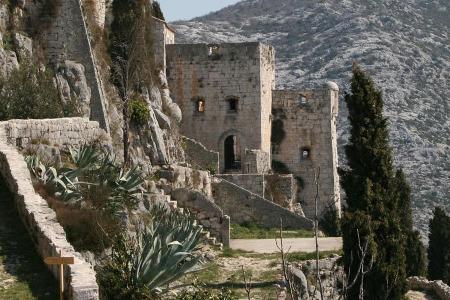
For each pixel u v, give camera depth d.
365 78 50.66
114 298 33.59
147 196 54.22
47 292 29.41
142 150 69.88
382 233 47.84
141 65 73.25
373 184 49.28
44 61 63.84
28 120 44.53
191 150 78.88
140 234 37.84
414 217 134.88
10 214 35.47
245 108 82.88
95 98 65.06
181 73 82.75
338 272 50.97
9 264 31.44
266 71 84.88
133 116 70.00
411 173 154.62
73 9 65.56
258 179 76.31
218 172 78.94
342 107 172.88
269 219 67.38
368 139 49.84
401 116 178.12
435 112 184.62
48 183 39.62
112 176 42.28
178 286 37.19
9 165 37.81
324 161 87.69
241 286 45.03
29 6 64.19
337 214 79.38
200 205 60.03
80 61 65.25
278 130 87.62
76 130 46.12
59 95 62.97
